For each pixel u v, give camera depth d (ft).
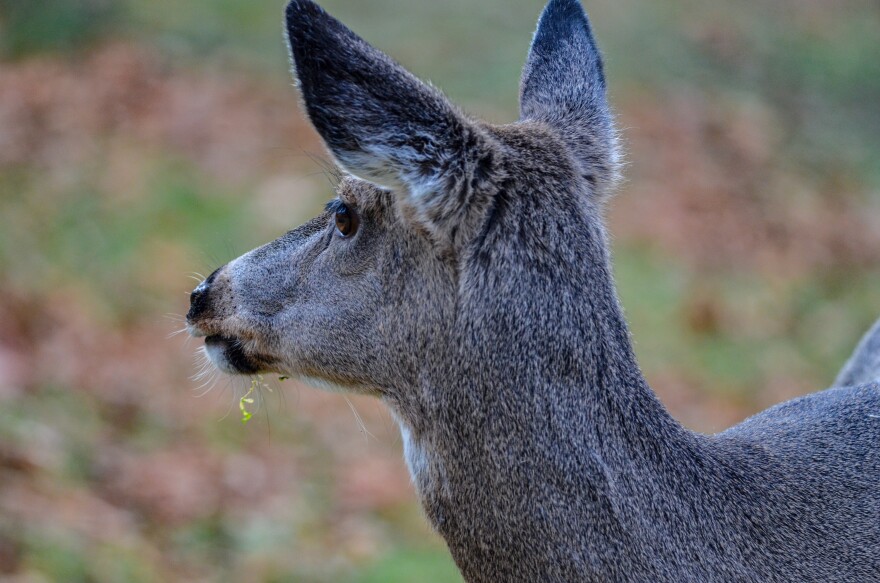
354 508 56.59
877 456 27.78
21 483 49.37
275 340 28.76
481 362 25.61
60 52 96.89
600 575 25.03
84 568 45.39
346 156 24.43
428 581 51.01
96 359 62.75
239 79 95.14
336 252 27.89
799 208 93.97
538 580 25.50
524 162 26.08
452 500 26.43
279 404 61.05
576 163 27.20
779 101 111.04
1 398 55.26
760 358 73.36
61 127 86.33
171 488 54.08
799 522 26.12
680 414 65.62
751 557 25.46
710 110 104.99
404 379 27.12
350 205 27.55
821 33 124.98
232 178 82.17
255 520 53.78
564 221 25.88
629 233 83.92
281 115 90.63
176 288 70.69
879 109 113.19
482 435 25.71
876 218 95.35
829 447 27.78
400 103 24.45
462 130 25.14
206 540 51.67
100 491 52.13
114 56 95.71
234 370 30.09
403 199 25.57
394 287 26.91
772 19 125.18
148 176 81.15
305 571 50.96
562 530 25.17
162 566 48.37
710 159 97.55
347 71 24.06
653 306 76.18
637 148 95.40
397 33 102.47
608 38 112.68
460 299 25.82
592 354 25.48
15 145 83.76
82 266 72.02
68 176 80.89
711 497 25.70
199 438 59.11
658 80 107.96
